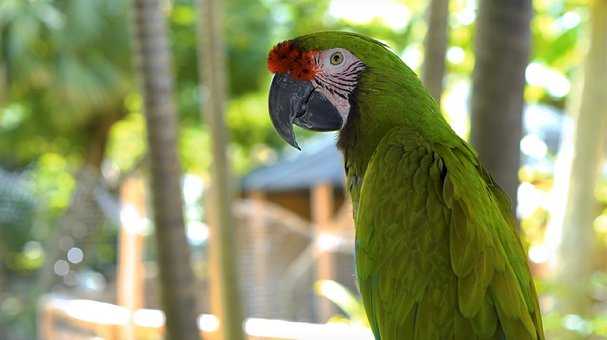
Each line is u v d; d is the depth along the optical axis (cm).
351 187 278
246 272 822
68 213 989
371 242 242
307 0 1312
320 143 1345
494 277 224
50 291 980
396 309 234
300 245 876
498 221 240
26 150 1694
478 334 222
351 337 514
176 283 414
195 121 1584
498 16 302
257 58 1530
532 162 887
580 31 544
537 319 246
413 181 238
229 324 463
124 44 1459
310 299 872
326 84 267
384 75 261
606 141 586
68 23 1430
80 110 1515
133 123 1802
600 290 536
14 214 1370
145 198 676
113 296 931
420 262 230
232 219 465
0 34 1427
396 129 254
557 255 463
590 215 457
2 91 1472
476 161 259
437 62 380
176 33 1523
